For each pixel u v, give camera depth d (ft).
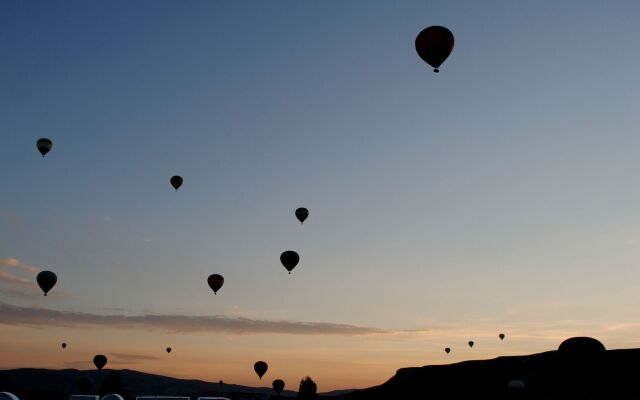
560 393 342.64
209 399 141.08
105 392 565.94
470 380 432.66
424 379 477.36
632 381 330.34
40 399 372.17
